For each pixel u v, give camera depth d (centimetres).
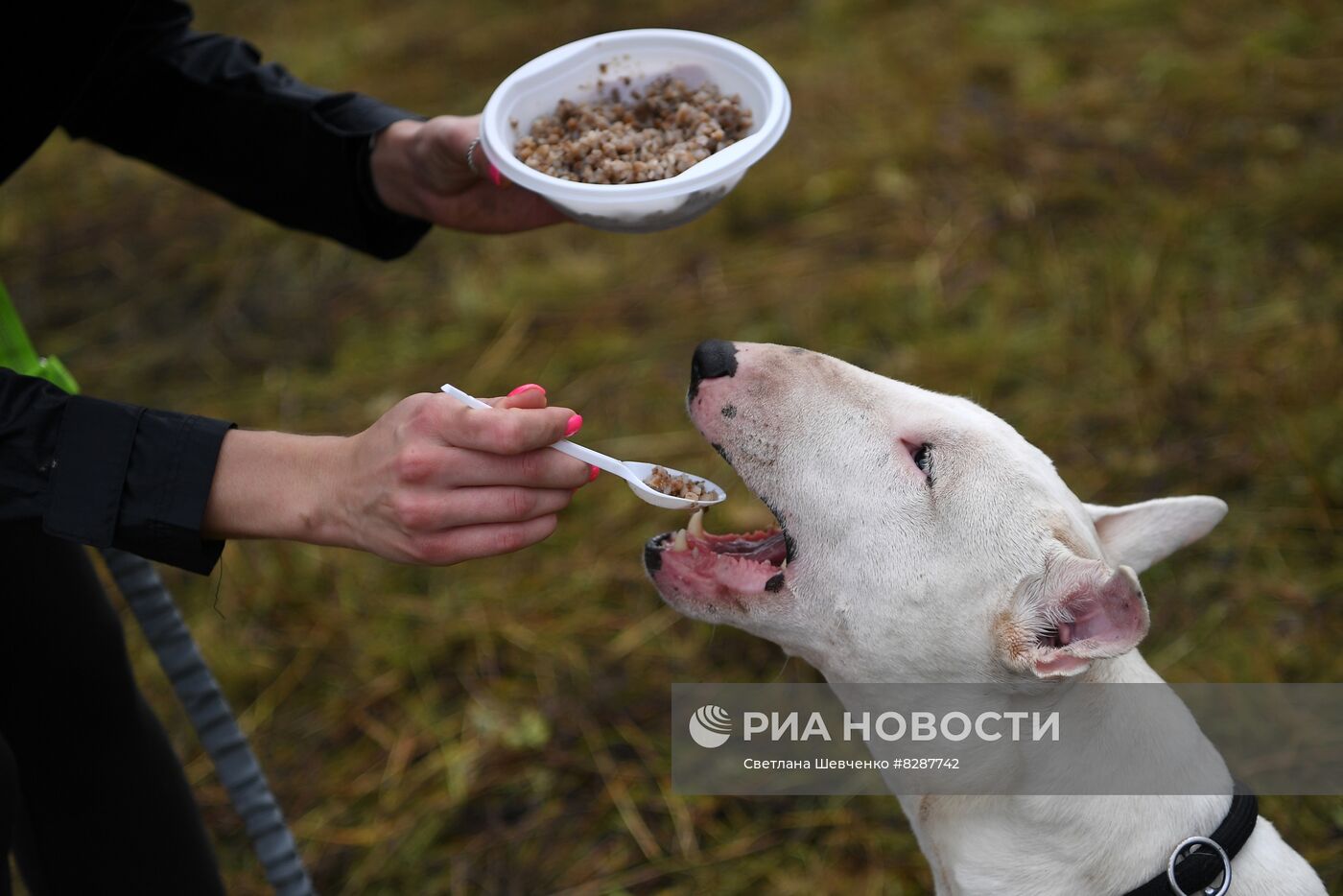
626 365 386
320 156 215
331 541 153
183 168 224
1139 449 343
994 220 421
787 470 201
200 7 604
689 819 279
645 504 344
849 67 495
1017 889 196
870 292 400
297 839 281
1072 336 377
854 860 269
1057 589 183
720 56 192
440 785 290
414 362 398
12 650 186
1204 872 186
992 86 479
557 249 438
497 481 146
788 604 203
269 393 393
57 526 147
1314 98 445
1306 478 329
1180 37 485
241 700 311
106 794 201
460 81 515
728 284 412
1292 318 372
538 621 322
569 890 269
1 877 164
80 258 461
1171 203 414
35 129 173
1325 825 263
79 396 150
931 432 199
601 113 192
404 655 317
